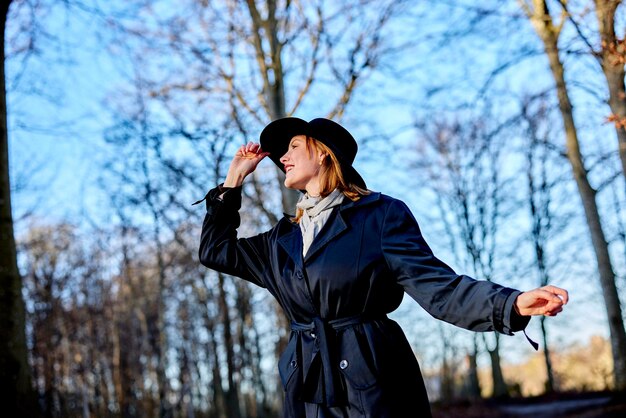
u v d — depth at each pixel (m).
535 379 54.03
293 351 1.98
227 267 2.21
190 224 11.60
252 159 2.33
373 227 1.94
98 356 27.97
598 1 6.70
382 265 1.90
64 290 25.23
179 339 32.81
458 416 19.14
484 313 1.65
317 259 1.94
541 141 15.07
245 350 27.72
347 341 1.87
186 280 25.05
